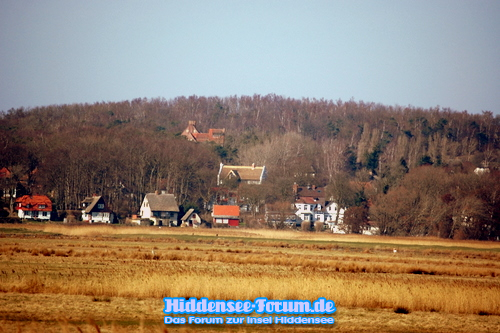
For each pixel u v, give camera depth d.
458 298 160.38
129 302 151.38
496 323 148.38
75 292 157.50
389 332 137.50
